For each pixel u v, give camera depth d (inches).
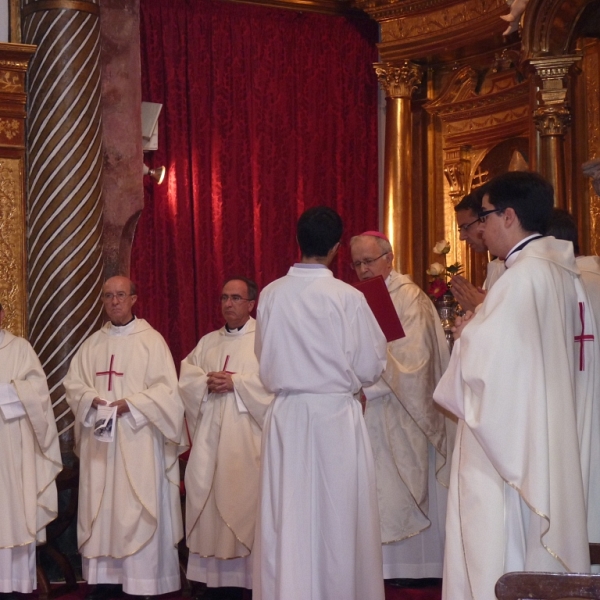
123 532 231.0
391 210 373.7
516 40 351.6
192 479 233.6
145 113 328.2
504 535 131.8
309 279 177.2
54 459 239.0
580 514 129.1
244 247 369.1
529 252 135.7
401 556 233.6
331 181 386.6
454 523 135.7
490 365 129.3
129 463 233.9
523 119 351.9
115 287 246.4
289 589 169.8
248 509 228.2
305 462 174.1
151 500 233.9
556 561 128.5
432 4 360.5
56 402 276.8
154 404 234.2
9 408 231.1
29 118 287.4
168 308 353.7
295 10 379.6
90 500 235.6
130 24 308.8
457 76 374.9
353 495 174.1
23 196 286.8
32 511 233.1
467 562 131.9
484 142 370.6
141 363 242.8
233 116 367.2
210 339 248.7
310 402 175.3
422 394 226.8
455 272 301.6
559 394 131.4
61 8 283.6
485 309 132.6
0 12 290.5
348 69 389.4
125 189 307.0
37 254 282.7
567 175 309.7
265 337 178.4
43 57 283.9
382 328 197.0
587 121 317.1
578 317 142.5
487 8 340.8
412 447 231.6
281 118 376.8
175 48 356.5
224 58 365.7
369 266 233.1
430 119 384.8
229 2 367.9
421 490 229.8
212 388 231.1
